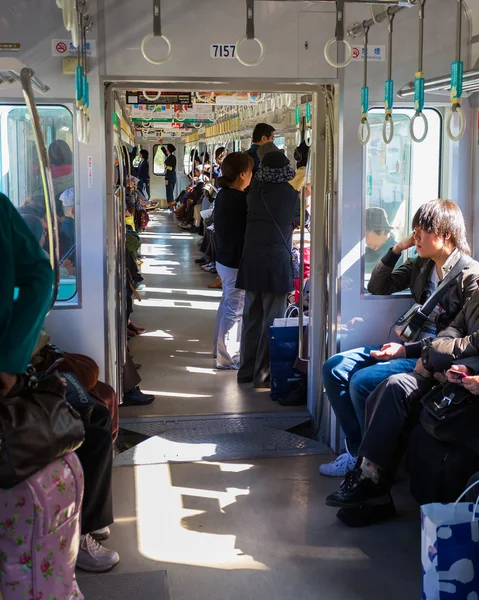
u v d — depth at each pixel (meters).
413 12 4.25
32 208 4.14
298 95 7.41
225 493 3.95
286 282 5.55
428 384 3.59
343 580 3.11
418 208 4.27
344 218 4.34
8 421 2.23
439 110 4.44
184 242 16.91
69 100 4.01
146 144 30.17
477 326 3.51
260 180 5.51
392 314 4.46
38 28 3.96
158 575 3.14
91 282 4.18
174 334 7.73
